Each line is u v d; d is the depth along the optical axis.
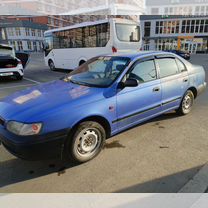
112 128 3.05
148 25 42.16
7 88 7.66
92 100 2.76
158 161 2.82
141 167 2.70
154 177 2.49
